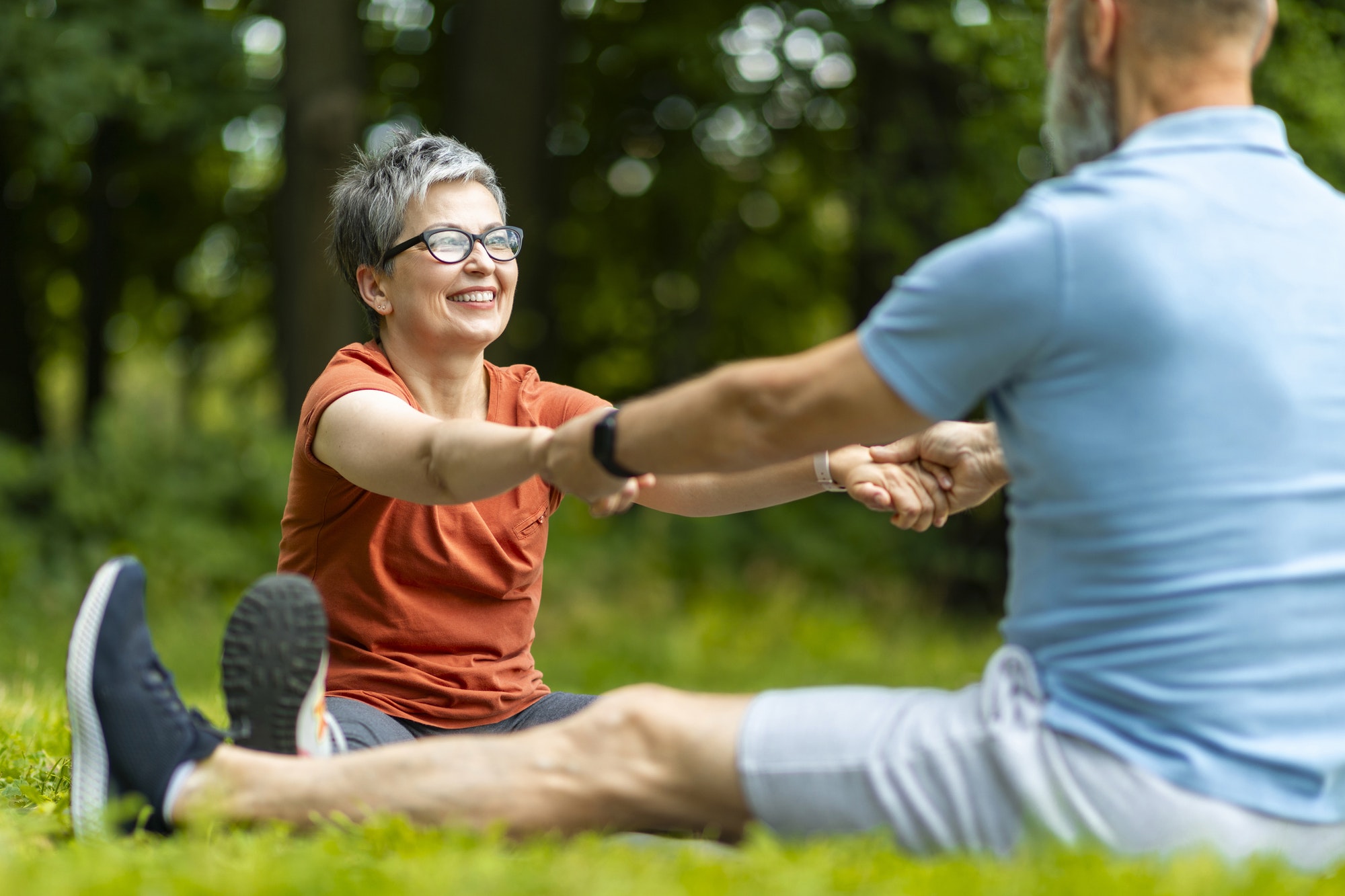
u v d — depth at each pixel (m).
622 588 15.18
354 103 14.13
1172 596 2.68
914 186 15.68
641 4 16.34
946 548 16.66
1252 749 2.66
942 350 2.76
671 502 4.27
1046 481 2.79
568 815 2.98
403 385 3.97
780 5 15.30
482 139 14.95
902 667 13.55
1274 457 2.69
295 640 3.15
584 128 17.38
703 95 15.94
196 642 12.30
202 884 2.43
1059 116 3.07
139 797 2.99
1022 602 2.89
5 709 5.41
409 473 3.45
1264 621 2.67
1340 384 2.75
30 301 20.05
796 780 2.87
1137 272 2.67
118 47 14.07
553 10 15.21
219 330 20.72
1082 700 2.77
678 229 18.22
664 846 2.90
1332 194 2.91
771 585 15.64
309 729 3.20
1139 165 2.79
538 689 4.11
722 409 2.90
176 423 15.12
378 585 3.82
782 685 12.82
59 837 3.22
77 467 14.23
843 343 2.85
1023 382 2.81
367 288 4.12
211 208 18.69
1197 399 2.68
